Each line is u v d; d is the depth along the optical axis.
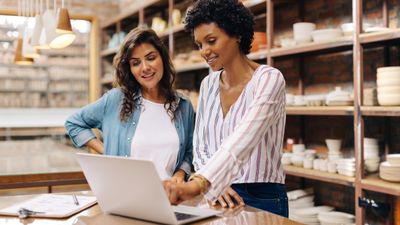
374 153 2.76
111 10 7.04
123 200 1.28
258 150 1.55
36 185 3.08
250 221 1.27
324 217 2.97
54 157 4.05
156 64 2.08
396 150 2.87
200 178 1.24
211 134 1.60
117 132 2.16
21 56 4.25
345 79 3.25
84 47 7.20
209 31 1.43
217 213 1.34
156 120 2.18
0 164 3.56
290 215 3.15
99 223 1.28
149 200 1.20
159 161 2.13
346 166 2.76
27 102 6.88
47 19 3.31
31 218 1.39
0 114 6.70
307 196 3.34
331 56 3.37
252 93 1.49
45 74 6.99
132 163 1.14
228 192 1.50
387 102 2.46
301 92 3.63
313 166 3.07
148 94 2.21
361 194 2.61
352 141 3.19
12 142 6.41
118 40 6.37
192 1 5.14
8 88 6.78
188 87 5.37
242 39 1.54
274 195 1.58
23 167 3.38
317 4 3.50
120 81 2.16
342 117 3.27
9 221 1.36
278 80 1.45
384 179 2.54
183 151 2.21
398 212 2.81
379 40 2.51
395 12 2.87
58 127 7.00
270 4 3.36
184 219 1.26
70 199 1.63
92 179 1.33
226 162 1.28
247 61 1.58
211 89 1.66
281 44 3.35
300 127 3.68
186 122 2.25
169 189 1.17
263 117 1.38
